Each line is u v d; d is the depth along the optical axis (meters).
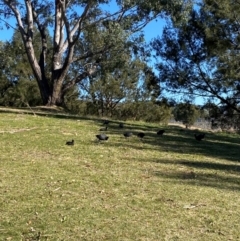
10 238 4.64
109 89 39.69
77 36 25.53
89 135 11.52
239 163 9.10
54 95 26.38
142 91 40.41
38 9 27.70
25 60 39.06
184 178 7.36
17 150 8.97
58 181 6.73
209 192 6.57
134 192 6.37
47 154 8.74
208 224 5.25
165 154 9.58
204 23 25.78
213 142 12.70
